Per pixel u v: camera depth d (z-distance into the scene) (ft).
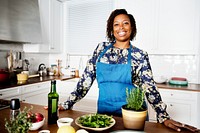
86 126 3.00
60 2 12.04
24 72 9.69
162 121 3.41
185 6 9.16
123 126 3.21
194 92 8.23
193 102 8.30
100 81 4.26
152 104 3.77
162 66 10.42
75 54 12.39
